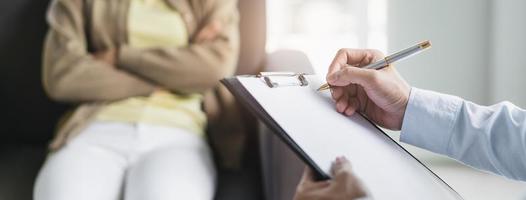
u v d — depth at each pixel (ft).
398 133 2.58
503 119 2.19
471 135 2.19
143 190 3.24
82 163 3.51
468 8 5.47
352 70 2.08
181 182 3.31
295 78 2.20
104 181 3.43
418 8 5.48
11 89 4.62
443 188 1.79
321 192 1.53
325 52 5.68
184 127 4.01
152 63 4.00
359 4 5.61
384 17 5.54
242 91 1.94
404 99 2.20
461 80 5.64
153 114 3.96
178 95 4.23
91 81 3.95
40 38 4.61
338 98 2.10
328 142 1.78
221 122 4.23
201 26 4.40
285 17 5.67
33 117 4.64
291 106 1.94
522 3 5.27
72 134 3.78
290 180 2.94
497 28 5.46
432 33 5.52
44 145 4.60
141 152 3.76
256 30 4.60
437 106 2.21
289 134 1.75
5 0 4.59
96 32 4.31
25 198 3.41
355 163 1.71
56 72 3.99
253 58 4.57
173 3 4.37
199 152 3.80
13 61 4.61
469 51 5.56
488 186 5.18
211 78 4.05
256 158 4.28
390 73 2.19
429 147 2.25
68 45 4.10
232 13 4.43
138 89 4.01
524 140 2.12
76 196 3.20
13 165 3.99
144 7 4.37
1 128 4.64
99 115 3.92
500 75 5.52
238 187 3.67
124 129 3.83
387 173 1.71
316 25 5.69
